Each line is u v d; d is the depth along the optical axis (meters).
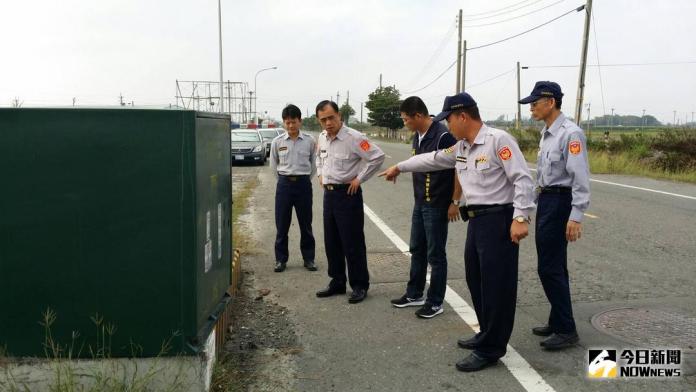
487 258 3.52
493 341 3.60
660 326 4.30
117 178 2.74
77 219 2.74
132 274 2.79
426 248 4.71
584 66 21.97
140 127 2.72
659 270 5.96
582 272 5.90
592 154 19.23
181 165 2.75
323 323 4.50
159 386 2.87
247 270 6.12
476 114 3.54
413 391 3.36
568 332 3.90
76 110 2.69
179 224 2.78
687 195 12.09
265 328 4.39
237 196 11.96
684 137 17.38
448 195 4.35
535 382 3.45
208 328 3.02
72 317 2.79
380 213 9.79
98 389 2.80
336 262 5.15
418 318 4.57
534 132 26.92
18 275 2.75
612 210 10.02
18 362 2.80
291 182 6.01
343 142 4.83
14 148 2.69
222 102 31.53
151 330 2.83
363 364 3.73
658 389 3.35
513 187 3.51
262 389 3.38
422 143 4.42
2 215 2.71
